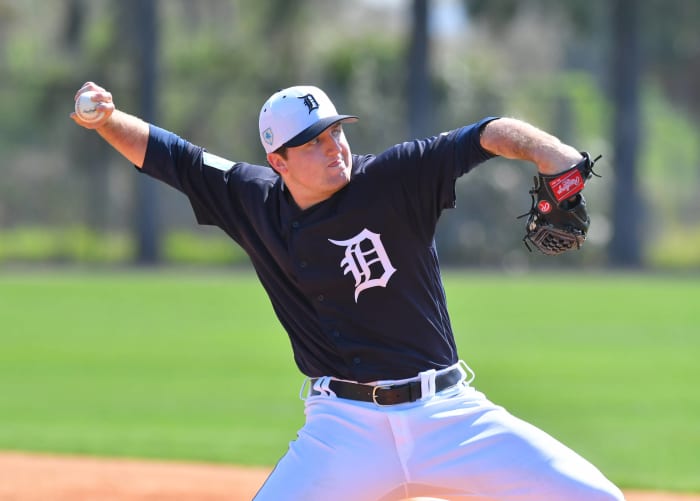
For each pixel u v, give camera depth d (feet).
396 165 46.37
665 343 176.86
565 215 44.55
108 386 137.18
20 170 402.52
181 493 80.28
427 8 361.71
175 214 395.34
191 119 422.82
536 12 376.07
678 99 497.87
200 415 117.39
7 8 483.10
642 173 397.60
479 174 370.73
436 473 47.03
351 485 47.24
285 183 48.57
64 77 407.85
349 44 411.75
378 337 47.55
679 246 378.12
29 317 217.15
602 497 45.60
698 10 367.86
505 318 213.46
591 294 262.88
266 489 47.88
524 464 46.24
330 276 47.32
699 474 89.25
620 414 116.16
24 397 129.59
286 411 119.85
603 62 503.20
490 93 400.67
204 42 433.07
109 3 405.59
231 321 210.79
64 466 90.17
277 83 419.33
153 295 261.24
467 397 47.93
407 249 47.14
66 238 390.21
